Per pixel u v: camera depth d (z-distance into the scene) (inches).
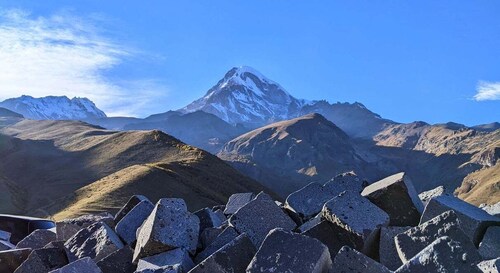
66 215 2898.6
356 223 383.9
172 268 362.3
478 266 283.7
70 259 442.3
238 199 599.2
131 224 482.9
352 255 313.3
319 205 478.6
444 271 273.3
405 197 428.8
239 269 344.2
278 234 329.7
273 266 313.3
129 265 419.2
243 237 357.4
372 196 436.5
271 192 4736.7
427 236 333.7
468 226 378.9
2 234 762.2
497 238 368.5
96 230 462.3
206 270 345.4
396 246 352.2
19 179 4948.3
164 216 416.5
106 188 3639.3
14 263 471.2
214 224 479.2
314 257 311.4
